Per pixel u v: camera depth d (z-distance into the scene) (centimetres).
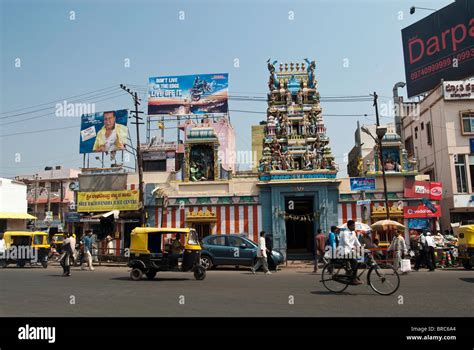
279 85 3203
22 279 1669
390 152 2825
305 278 1680
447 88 3172
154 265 1627
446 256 2231
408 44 3769
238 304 1018
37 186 5172
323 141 2978
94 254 2641
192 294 1195
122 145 3900
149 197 2848
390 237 2630
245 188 2812
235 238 2177
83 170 3684
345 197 2748
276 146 2917
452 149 3106
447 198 3117
